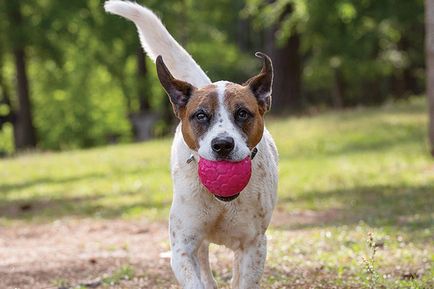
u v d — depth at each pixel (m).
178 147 5.91
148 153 21.25
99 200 14.80
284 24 26.05
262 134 5.67
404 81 37.78
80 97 37.88
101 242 10.68
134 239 10.78
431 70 15.47
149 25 7.08
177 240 5.91
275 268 8.05
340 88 38.09
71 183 17.28
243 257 6.02
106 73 37.75
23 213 14.02
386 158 16.59
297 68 29.20
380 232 9.48
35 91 37.69
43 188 16.78
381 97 42.97
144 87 34.66
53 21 29.66
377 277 6.66
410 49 35.59
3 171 20.28
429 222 10.13
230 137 5.25
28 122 31.64
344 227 10.27
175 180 5.93
